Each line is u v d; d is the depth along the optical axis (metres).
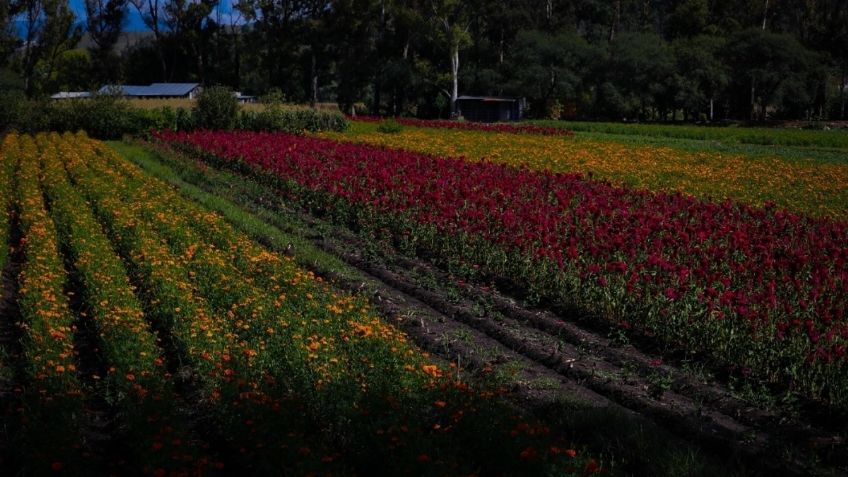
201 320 10.21
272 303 11.24
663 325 11.22
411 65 92.94
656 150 39.03
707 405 9.40
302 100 99.31
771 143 51.34
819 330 10.50
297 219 19.80
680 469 7.50
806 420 9.01
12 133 41.06
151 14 105.88
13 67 93.69
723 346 10.57
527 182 21.89
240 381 7.76
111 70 101.69
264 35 99.25
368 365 8.71
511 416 7.51
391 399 7.49
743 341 10.32
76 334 11.09
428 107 97.50
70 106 45.47
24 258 15.41
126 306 10.77
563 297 12.85
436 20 85.94
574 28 100.62
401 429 6.74
